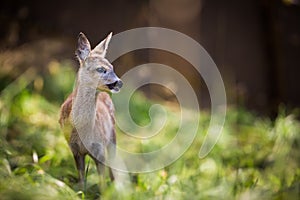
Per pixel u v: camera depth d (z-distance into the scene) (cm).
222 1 1622
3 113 1118
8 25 1494
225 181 948
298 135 1241
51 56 1415
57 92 1288
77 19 1534
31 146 1009
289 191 852
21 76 1302
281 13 1645
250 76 1650
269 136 1277
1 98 1182
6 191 695
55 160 968
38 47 1428
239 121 1408
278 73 1648
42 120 1159
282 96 1636
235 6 1642
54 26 1516
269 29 1667
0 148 930
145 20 1525
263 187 924
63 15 1528
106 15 1537
